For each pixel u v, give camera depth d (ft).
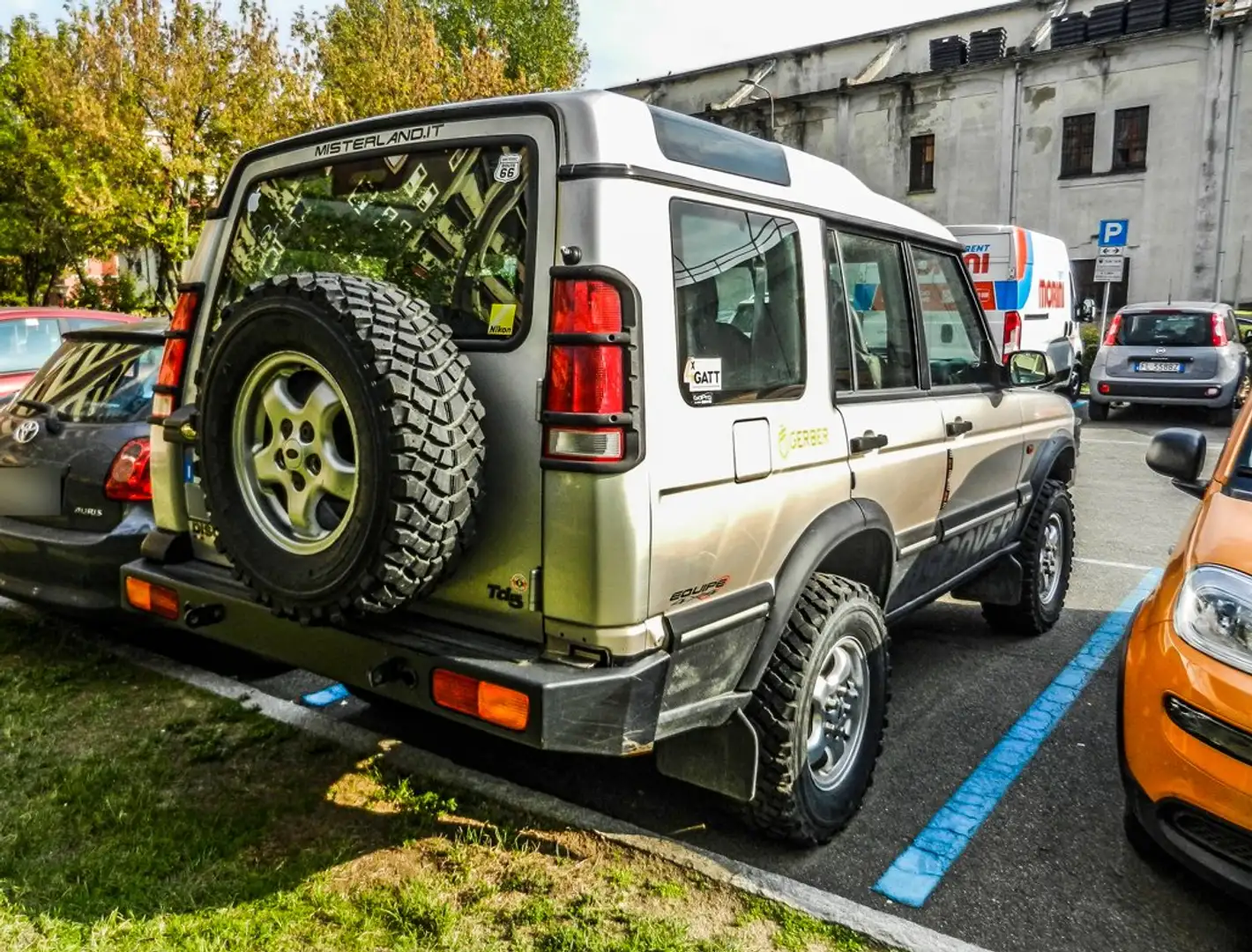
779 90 113.19
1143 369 45.42
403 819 10.59
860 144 98.12
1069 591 20.17
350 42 73.46
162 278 67.72
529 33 120.06
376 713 13.67
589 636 7.89
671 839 10.42
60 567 14.20
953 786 11.80
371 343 7.59
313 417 8.17
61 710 13.29
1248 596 8.71
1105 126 84.12
